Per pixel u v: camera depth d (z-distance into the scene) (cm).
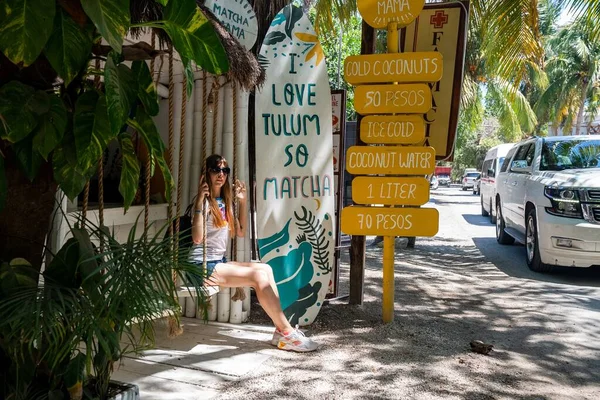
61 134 224
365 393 356
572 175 773
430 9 558
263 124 493
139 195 457
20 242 243
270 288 431
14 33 204
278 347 435
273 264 491
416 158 486
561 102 2969
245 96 488
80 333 212
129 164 263
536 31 818
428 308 576
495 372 401
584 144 879
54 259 239
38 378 246
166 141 492
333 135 572
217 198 437
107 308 224
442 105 562
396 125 488
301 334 437
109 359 238
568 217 739
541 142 904
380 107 491
